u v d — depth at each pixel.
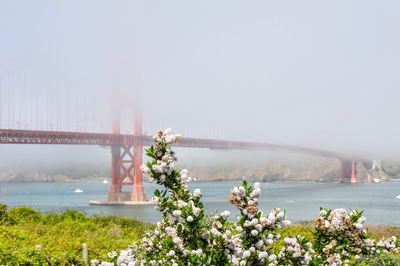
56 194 178.38
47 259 14.33
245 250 6.20
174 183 6.70
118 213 69.88
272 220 6.11
